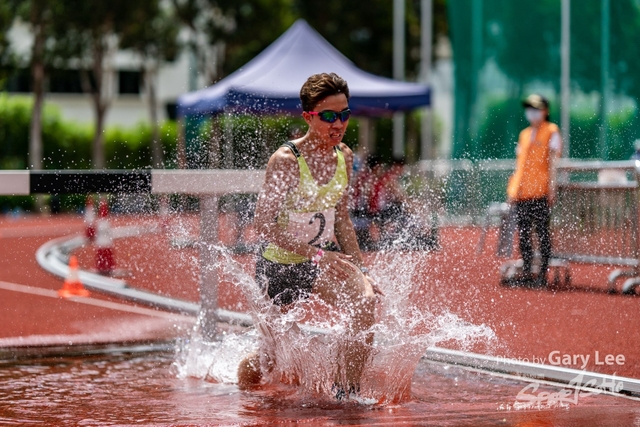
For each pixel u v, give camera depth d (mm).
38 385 8883
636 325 11086
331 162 8406
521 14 28641
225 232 11469
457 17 30547
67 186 10141
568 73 25531
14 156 54781
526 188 15539
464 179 16578
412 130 57938
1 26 52062
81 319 13367
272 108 25297
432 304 11344
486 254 14617
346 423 7043
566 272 14461
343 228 8836
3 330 12469
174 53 58500
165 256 14602
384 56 66250
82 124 59125
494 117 29406
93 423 7141
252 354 8867
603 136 24094
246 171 10539
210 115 26297
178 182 10344
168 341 11523
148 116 70938
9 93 65250
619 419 7172
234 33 57781
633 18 23594
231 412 7547
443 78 68625
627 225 14766
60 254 23828
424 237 14484
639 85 23422
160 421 7184
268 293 8516
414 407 7746
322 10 63781
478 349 10031
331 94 8164
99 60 54156
